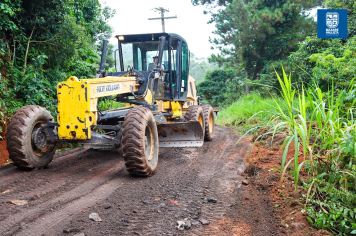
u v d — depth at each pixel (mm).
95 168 5160
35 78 7270
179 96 7469
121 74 6184
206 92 33594
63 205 3398
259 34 22516
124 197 3727
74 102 4422
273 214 3250
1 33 7402
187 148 7324
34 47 8391
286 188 3816
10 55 7516
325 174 3250
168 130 6355
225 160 5957
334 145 3471
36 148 4824
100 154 6363
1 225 2826
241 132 10391
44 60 8164
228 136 9711
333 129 3293
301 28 23594
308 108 8602
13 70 7316
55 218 3047
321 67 8953
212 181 4520
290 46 22719
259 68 25547
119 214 3201
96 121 4660
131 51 6941
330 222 2803
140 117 4617
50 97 7648
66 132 4473
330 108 3811
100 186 4152
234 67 29375
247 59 25094
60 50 8781
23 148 4543
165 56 6930
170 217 3178
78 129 4426
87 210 3270
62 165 5297
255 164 5051
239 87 29422
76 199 3607
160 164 5605
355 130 3178
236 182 4449
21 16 7918
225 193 3982
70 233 2746
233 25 24750
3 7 6879
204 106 8852
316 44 11375
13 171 4723
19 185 4039
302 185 3789
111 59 16984
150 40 6770
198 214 3297
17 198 3547
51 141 4906
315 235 2725
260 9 23703
